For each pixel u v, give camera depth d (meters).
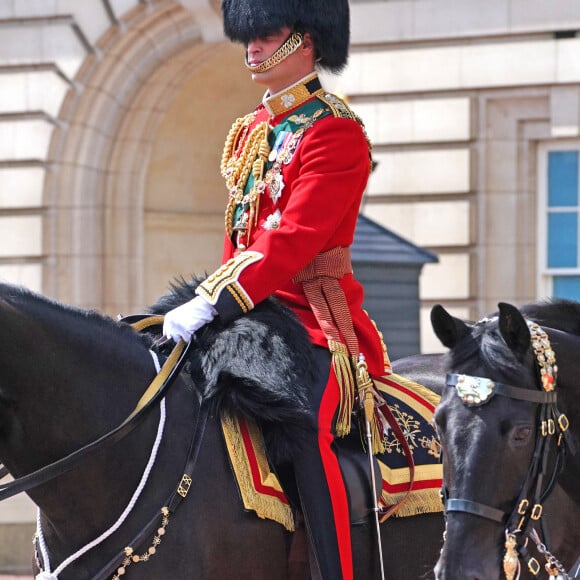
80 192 27.77
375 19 25.95
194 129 29.77
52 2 27.31
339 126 9.77
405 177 25.92
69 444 8.95
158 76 28.11
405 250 20.69
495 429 8.23
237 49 27.89
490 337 8.66
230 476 9.25
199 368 9.52
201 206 30.39
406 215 25.92
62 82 27.39
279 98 10.05
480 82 25.55
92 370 9.09
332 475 9.30
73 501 8.95
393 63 25.91
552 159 25.75
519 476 8.25
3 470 9.52
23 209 27.67
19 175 27.62
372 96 26.06
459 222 25.73
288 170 9.84
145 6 27.11
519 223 25.66
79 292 27.80
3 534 22.52
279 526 9.39
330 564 9.20
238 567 9.22
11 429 8.82
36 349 8.82
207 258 30.59
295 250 9.46
